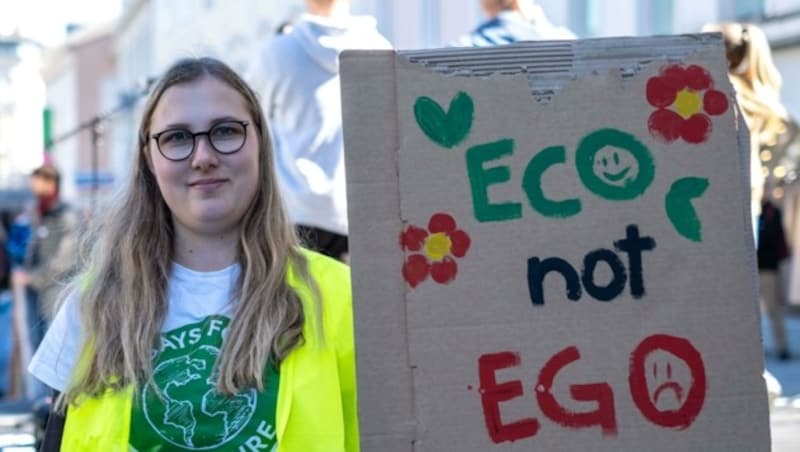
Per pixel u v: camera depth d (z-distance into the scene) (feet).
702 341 9.71
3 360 43.27
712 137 9.86
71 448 10.48
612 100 9.81
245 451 10.24
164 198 10.84
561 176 9.75
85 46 187.11
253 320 10.39
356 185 9.65
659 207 9.78
